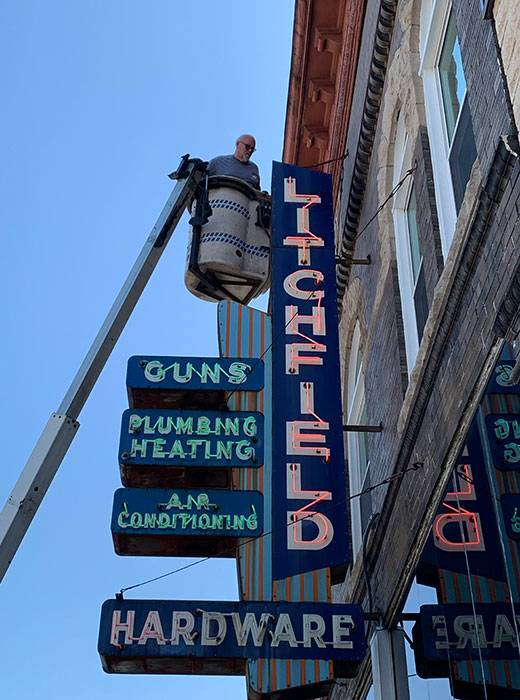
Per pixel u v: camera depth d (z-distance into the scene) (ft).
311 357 37.45
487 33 27.50
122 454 33.94
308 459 34.86
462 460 28.58
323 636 30.63
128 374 35.88
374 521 40.27
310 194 42.80
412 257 41.32
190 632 30.27
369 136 47.75
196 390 35.86
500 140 25.30
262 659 30.19
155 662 30.60
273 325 38.45
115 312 28.86
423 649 32.01
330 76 57.26
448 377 30.30
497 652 24.58
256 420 35.29
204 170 35.86
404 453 35.45
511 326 24.62
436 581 30.55
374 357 45.06
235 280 42.32
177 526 32.71
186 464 34.04
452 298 29.60
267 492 34.01
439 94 37.88
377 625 37.14
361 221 50.06
